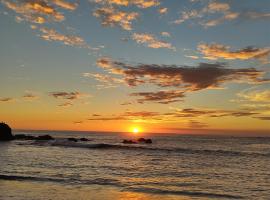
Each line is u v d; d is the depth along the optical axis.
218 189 21.31
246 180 24.94
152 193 19.53
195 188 21.42
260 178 25.94
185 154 46.12
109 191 19.78
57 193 18.91
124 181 23.19
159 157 41.62
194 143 80.75
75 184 21.53
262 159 40.72
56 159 35.94
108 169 29.38
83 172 27.02
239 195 19.58
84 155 41.91
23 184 21.14
